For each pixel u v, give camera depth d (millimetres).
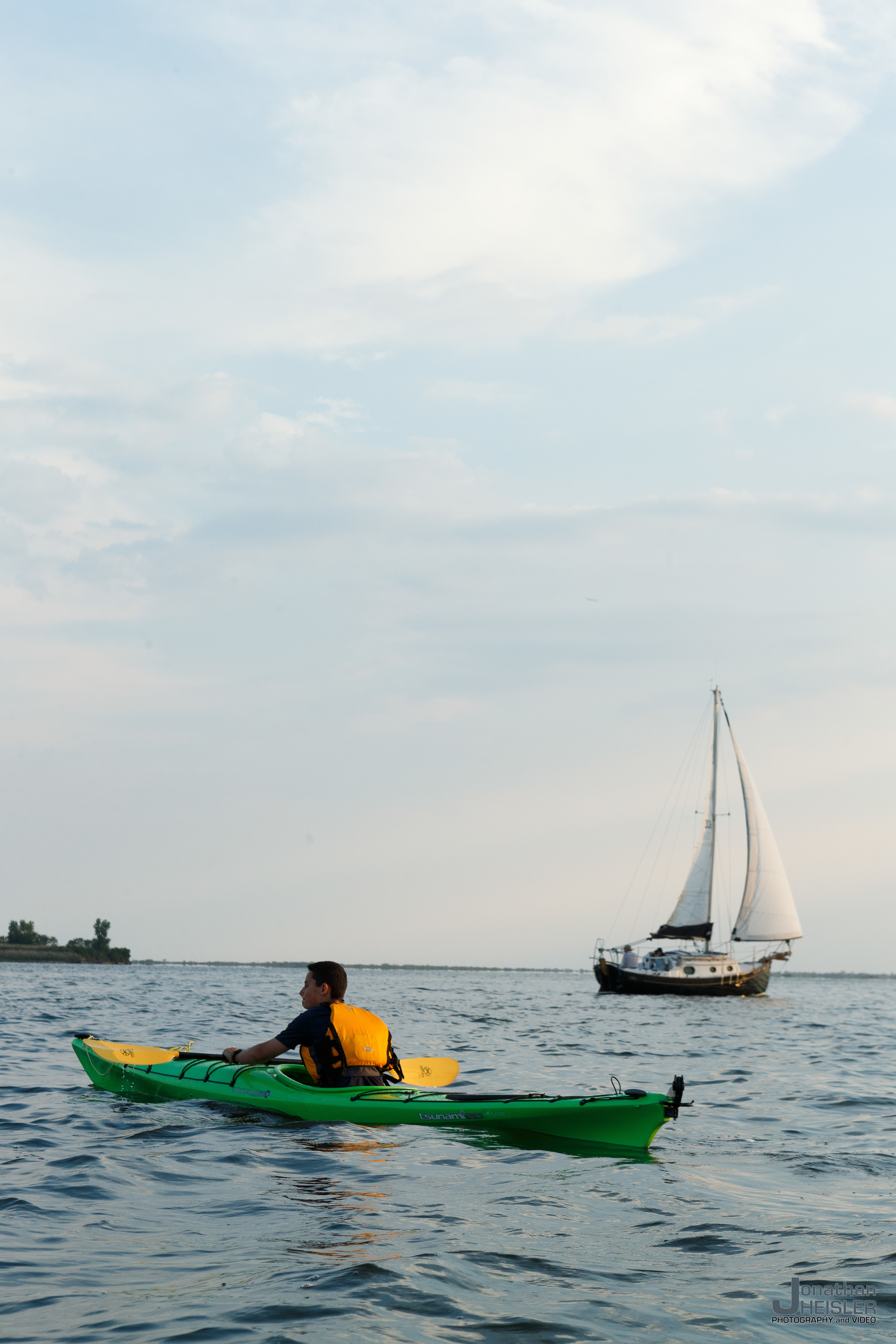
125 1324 4020
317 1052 9320
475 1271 4812
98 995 33125
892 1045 20109
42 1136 7984
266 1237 5320
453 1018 26453
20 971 78312
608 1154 7766
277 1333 3934
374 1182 6660
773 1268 4984
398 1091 8945
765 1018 32500
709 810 54250
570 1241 5422
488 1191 6535
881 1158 7855
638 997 50625
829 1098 11406
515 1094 8750
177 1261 4883
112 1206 5938
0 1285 4500
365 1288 4469
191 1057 10641
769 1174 7227
